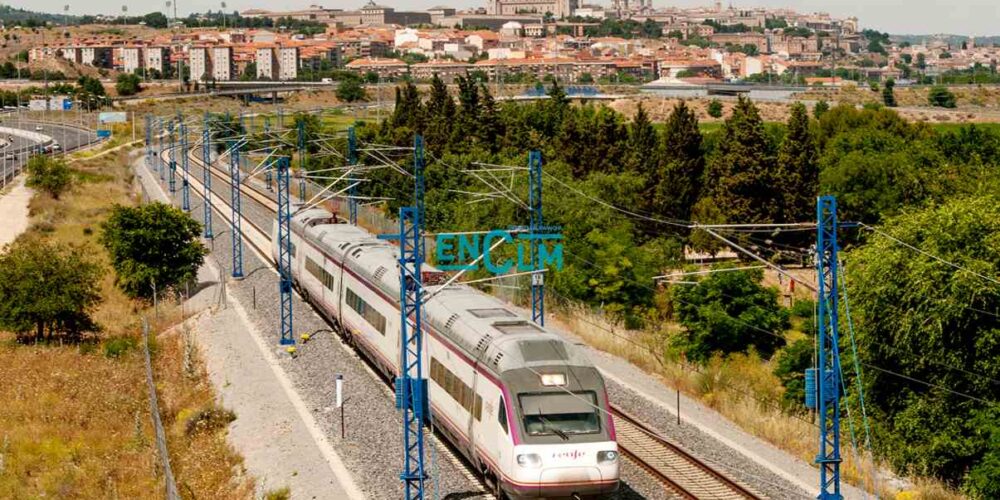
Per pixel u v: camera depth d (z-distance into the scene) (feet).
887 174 266.16
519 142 329.11
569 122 314.96
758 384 152.87
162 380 162.09
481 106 348.79
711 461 115.96
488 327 111.75
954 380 131.54
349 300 166.30
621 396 142.20
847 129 375.66
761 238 258.78
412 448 113.29
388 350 142.82
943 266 132.36
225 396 147.33
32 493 115.65
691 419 133.18
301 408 138.41
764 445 124.26
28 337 195.31
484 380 105.60
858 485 113.09
